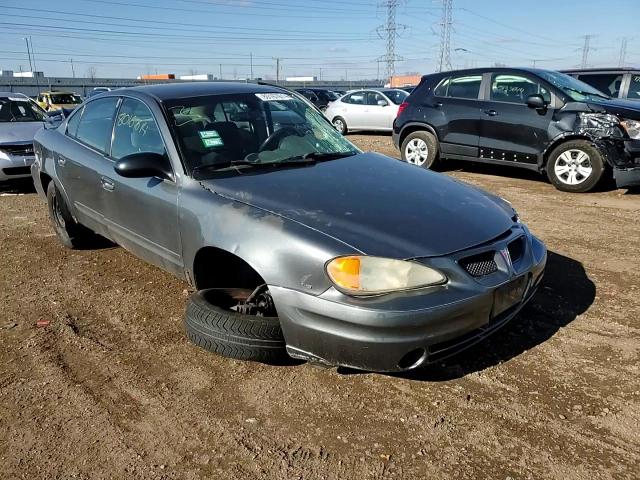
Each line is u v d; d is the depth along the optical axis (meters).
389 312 2.44
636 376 2.92
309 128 4.11
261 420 2.65
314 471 2.31
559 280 4.26
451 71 8.82
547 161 7.66
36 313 3.90
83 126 4.67
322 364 2.65
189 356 3.24
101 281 4.48
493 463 2.33
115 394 2.89
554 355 3.15
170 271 3.55
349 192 3.09
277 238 2.70
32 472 2.34
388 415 2.66
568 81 8.02
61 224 5.21
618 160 6.94
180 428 2.61
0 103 9.20
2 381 3.03
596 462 2.31
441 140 8.79
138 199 3.61
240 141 3.66
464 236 2.75
